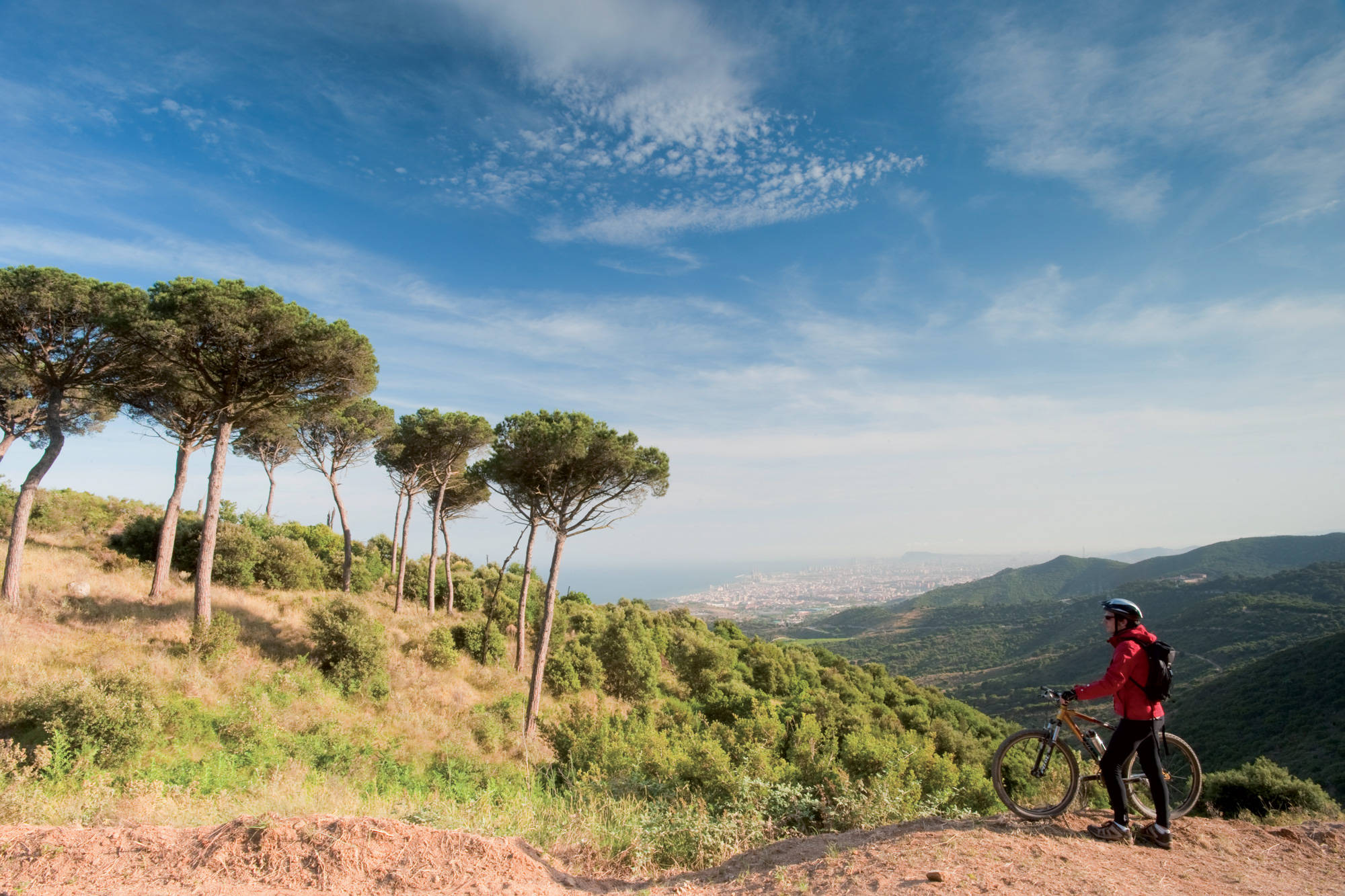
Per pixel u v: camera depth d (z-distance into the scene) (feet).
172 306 50.24
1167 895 10.67
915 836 14.06
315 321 55.98
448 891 12.46
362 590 94.89
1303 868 11.89
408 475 91.76
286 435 84.28
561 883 13.89
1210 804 33.58
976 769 27.43
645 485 67.46
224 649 50.21
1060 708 15.10
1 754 24.02
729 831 18.70
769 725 38.06
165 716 34.04
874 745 29.35
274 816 14.17
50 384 55.21
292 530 107.14
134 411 63.98
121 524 80.84
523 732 57.31
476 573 129.39
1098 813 14.64
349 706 51.19
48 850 12.78
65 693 30.27
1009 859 12.19
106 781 25.11
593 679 83.30
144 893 11.78
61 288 51.16
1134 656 13.64
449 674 68.85
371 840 13.52
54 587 54.95
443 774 37.29
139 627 51.98
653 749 33.58
